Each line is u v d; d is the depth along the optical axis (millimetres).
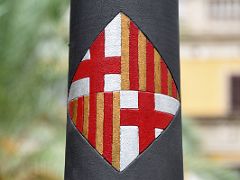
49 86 11516
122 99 3242
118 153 3191
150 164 3189
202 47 25938
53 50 11391
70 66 3451
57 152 10875
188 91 25750
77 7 3439
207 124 24312
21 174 11023
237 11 26000
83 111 3293
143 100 3248
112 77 3271
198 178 13008
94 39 3342
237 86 25641
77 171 3244
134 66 3283
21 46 10352
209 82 25750
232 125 24125
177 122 3332
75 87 3371
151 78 3285
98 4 3361
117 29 3322
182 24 20328
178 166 3285
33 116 11297
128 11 3326
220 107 25484
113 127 3217
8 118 11070
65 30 11398
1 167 11078
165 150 3234
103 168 3188
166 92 3314
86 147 3238
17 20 10062
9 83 10711
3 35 10125
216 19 26031
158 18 3354
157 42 3328
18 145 11352
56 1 10328
